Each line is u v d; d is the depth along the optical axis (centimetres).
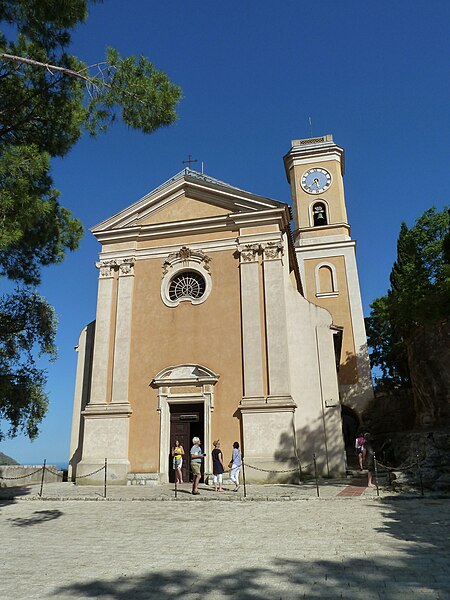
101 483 1745
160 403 1805
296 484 1585
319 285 3228
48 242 1219
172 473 1775
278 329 1791
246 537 838
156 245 2041
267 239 1917
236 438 1716
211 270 1942
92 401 1864
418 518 962
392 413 2795
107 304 1991
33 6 1012
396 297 2539
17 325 1407
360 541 776
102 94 1058
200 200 2066
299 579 578
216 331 1858
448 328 1984
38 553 758
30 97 1090
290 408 1684
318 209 3453
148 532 914
